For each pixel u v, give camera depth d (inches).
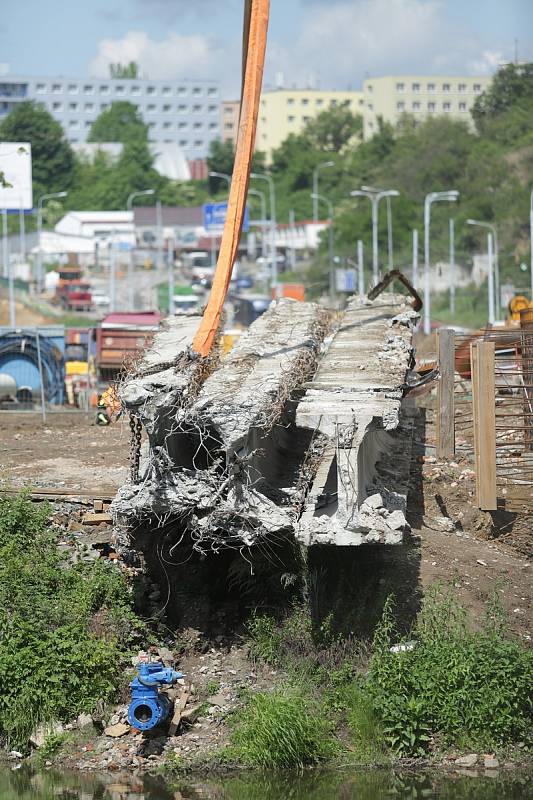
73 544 1270.9
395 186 7760.8
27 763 1009.5
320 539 1040.2
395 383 1198.3
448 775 970.1
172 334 1416.1
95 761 1000.9
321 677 1066.1
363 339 1480.1
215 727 1031.0
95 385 2679.6
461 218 6855.3
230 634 1150.3
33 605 1119.0
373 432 1256.8
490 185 7249.0
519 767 980.6
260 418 1071.0
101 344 2662.4
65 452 1662.2
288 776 975.0
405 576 1174.3
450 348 1419.8
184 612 1175.0
